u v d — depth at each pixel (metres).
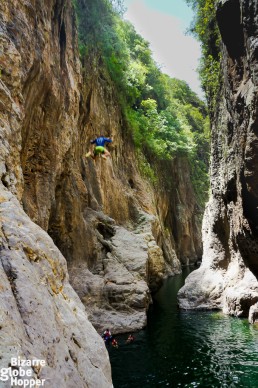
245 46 12.70
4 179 6.50
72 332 4.52
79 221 18.62
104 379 4.42
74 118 17.77
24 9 11.09
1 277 3.89
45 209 13.31
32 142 12.84
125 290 18.25
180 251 47.53
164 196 41.97
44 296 4.30
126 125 32.44
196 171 55.00
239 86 13.84
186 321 18.12
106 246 20.83
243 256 15.82
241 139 13.25
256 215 13.41
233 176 15.43
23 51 10.52
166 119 42.78
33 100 12.12
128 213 27.91
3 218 4.86
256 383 10.17
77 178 19.92
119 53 31.25
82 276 17.86
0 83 7.83
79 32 22.42
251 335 14.66
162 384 10.70
